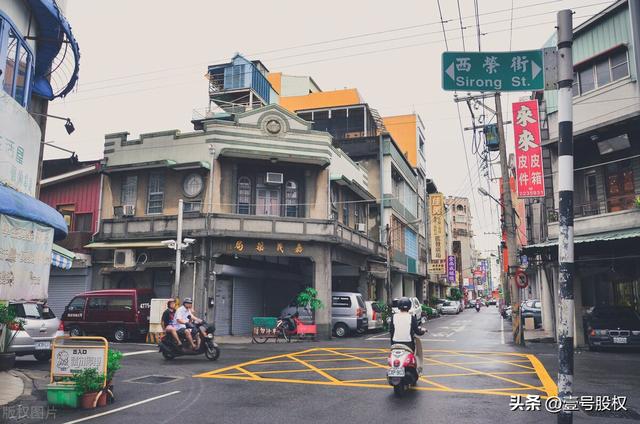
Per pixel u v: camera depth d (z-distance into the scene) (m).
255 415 6.76
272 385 9.02
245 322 21.61
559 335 5.39
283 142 21.38
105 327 17.83
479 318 38.62
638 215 15.23
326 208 21.95
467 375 10.09
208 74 31.14
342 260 22.86
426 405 7.37
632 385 9.04
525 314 26.17
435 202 46.06
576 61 17.23
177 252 18.19
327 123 35.81
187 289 19.55
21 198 8.03
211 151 20.48
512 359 12.67
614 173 16.58
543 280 22.47
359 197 27.48
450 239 70.12
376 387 8.80
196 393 8.30
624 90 15.83
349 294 21.48
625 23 15.91
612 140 16.14
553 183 18.03
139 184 21.52
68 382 7.50
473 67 6.27
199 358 12.98
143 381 9.45
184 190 20.80
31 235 8.09
